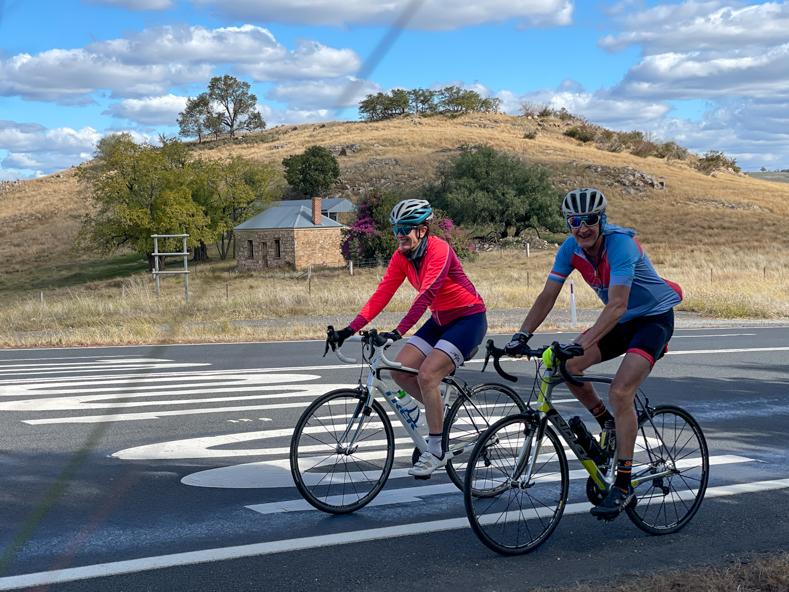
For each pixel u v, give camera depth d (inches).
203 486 194.4
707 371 406.9
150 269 2143.2
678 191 2984.7
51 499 178.9
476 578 136.5
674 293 166.7
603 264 161.5
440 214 1795.0
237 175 2274.9
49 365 446.6
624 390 157.2
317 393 339.6
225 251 2313.0
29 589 124.8
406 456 234.5
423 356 186.1
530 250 2038.6
